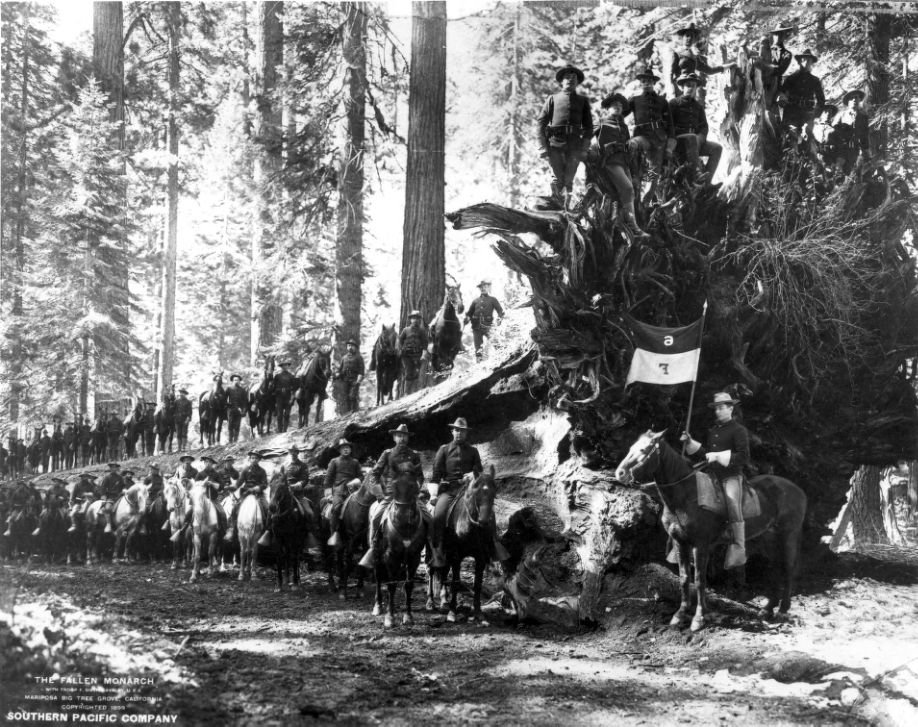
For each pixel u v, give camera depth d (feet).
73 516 64.44
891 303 44.57
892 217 45.27
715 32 56.54
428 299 72.13
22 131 112.88
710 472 35.88
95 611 41.19
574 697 27.94
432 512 41.37
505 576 43.06
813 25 57.41
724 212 43.86
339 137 81.71
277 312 109.09
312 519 50.83
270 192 91.25
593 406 39.86
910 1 53.47
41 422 107.14
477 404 51.88
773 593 37.70
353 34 80.33
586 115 41.06
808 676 29.68
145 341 156.35
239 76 115.85
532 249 39.99
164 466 74.95
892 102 57.47
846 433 44.50
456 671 31.24
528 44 74.69
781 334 41.73
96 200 110.93
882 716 26.04
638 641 35.83
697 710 26.73
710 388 41.19
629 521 38.93
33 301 111.14
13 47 111.65
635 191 40.19
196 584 51.47
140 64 124.06
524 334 54.39
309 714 25.84
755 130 44.19
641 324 38.63
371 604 44.52
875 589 41.06
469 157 82.53
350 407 71.72
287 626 38.96
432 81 73.87
